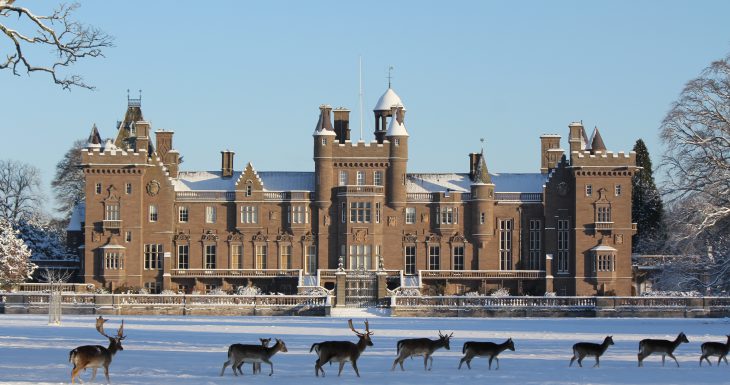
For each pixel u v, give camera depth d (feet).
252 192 534.78
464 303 453.58
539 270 529.04
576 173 523.29
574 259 524.52
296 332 320.91
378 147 536.42
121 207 523.29
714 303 442.09
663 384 179.01
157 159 531.50
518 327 357.00
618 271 521.24
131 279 522.88
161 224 528.22
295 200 533.55
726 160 346.95
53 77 168.66
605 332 326.44
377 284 501.56
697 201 347.77
